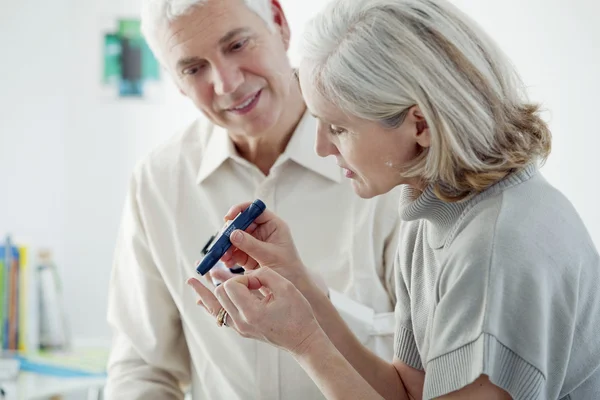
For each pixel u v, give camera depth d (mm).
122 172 3062
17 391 2121
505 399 993
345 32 1054
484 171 1043
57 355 2490
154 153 1701
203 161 1644
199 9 1406
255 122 1498
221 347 1602
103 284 3059
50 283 2586
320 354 1135
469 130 1027
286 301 1147
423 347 1210
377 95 1031
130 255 1703
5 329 2502
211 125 1691
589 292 1050
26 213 2945
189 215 1641
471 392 995
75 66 3029
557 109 2471
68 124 3029
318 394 1563
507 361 980
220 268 1337
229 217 1397
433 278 1184
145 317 1674
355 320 1522
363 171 1111
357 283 1565
